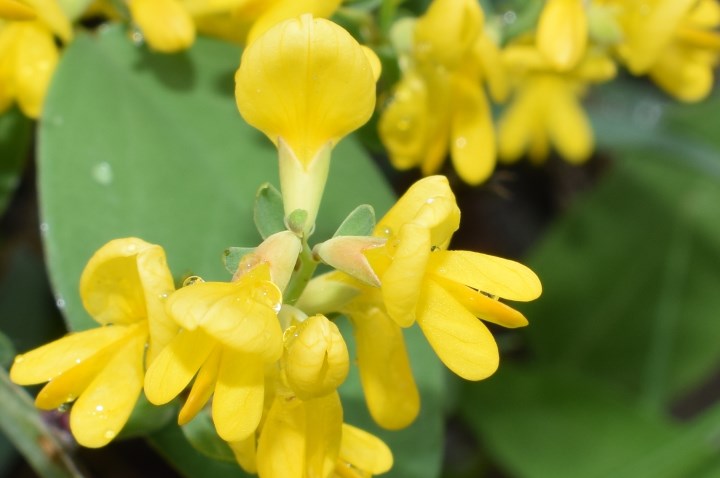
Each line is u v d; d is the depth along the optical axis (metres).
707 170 0.22
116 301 0.16
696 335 0.25
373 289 0.16
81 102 0.18
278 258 0.15
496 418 0.22
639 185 0.25
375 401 0.16
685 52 0.20
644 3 0.19
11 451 0.21
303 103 0.16
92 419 0.15
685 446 0.21
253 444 0.16
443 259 0.15
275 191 0.16
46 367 0.15
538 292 0.15
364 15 0.18
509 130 0.21
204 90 0.18
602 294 0.25
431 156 0.19
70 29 0.18
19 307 0.22
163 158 0.18
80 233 0.17
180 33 0.18
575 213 0.25
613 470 0.21
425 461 0.18
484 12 0.20
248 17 0.17
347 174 0.18
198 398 0.15
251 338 0.15
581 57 0.19
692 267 0.25
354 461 0.16
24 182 0.23
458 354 0.15
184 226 0.18
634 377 0.25
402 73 0.19
